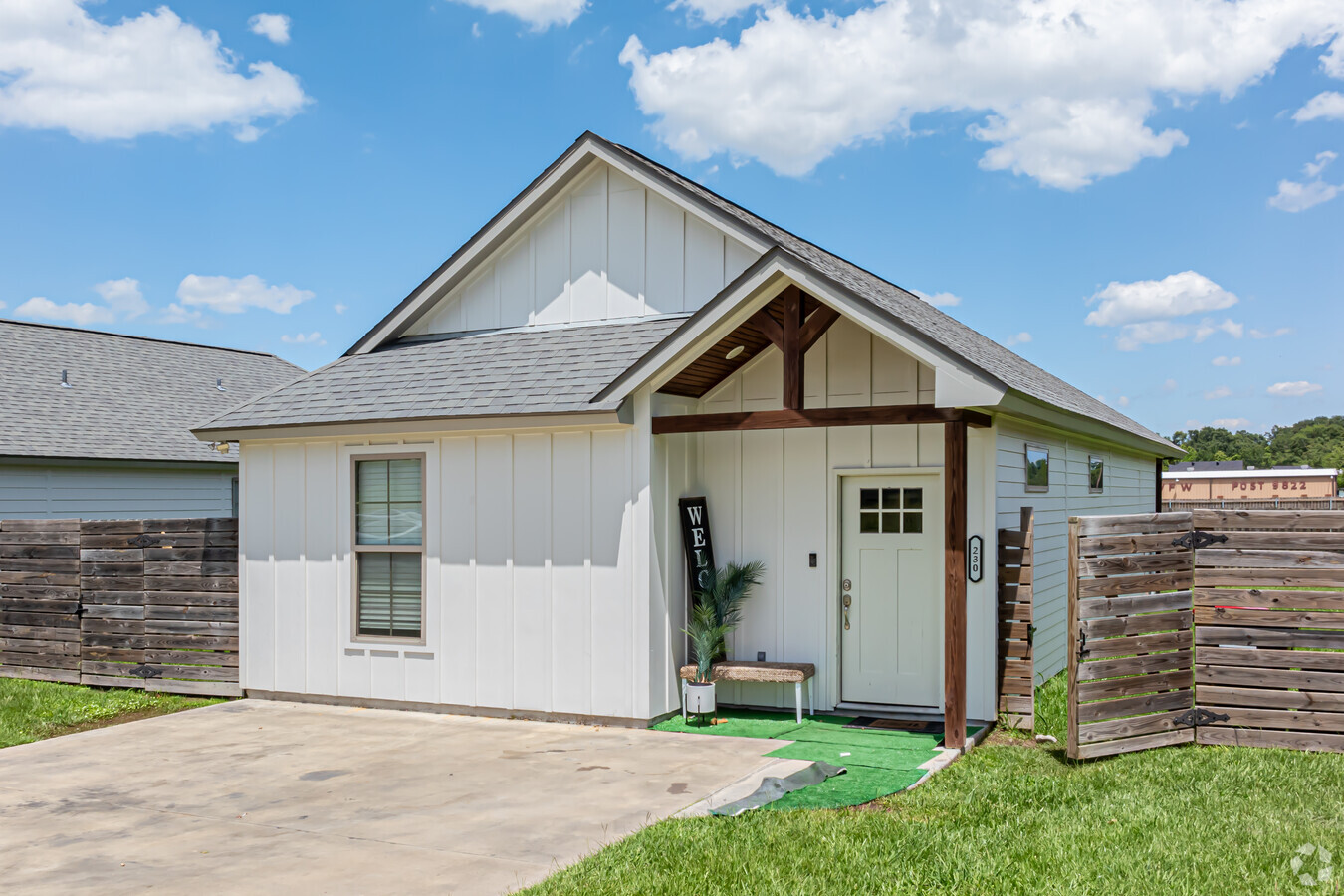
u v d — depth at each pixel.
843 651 10.66
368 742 9.70
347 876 6.10
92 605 13.05
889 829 6.56
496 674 10.71
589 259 12.18
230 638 12.22
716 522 11.06
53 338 22.31
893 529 10.54
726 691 10.98
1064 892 5.53
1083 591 8.41
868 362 10.55
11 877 6.23
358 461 11.52
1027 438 11.24
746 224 11.07
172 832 7.06
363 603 11.53
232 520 12.30
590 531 10.31
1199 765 8.08
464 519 10.91
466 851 6.49
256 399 12.52
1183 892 5.50
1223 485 62.88
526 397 10.45
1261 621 8.66
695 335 9.58
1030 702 9.79
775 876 5.80
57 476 17.78
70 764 9.11
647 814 7.13
